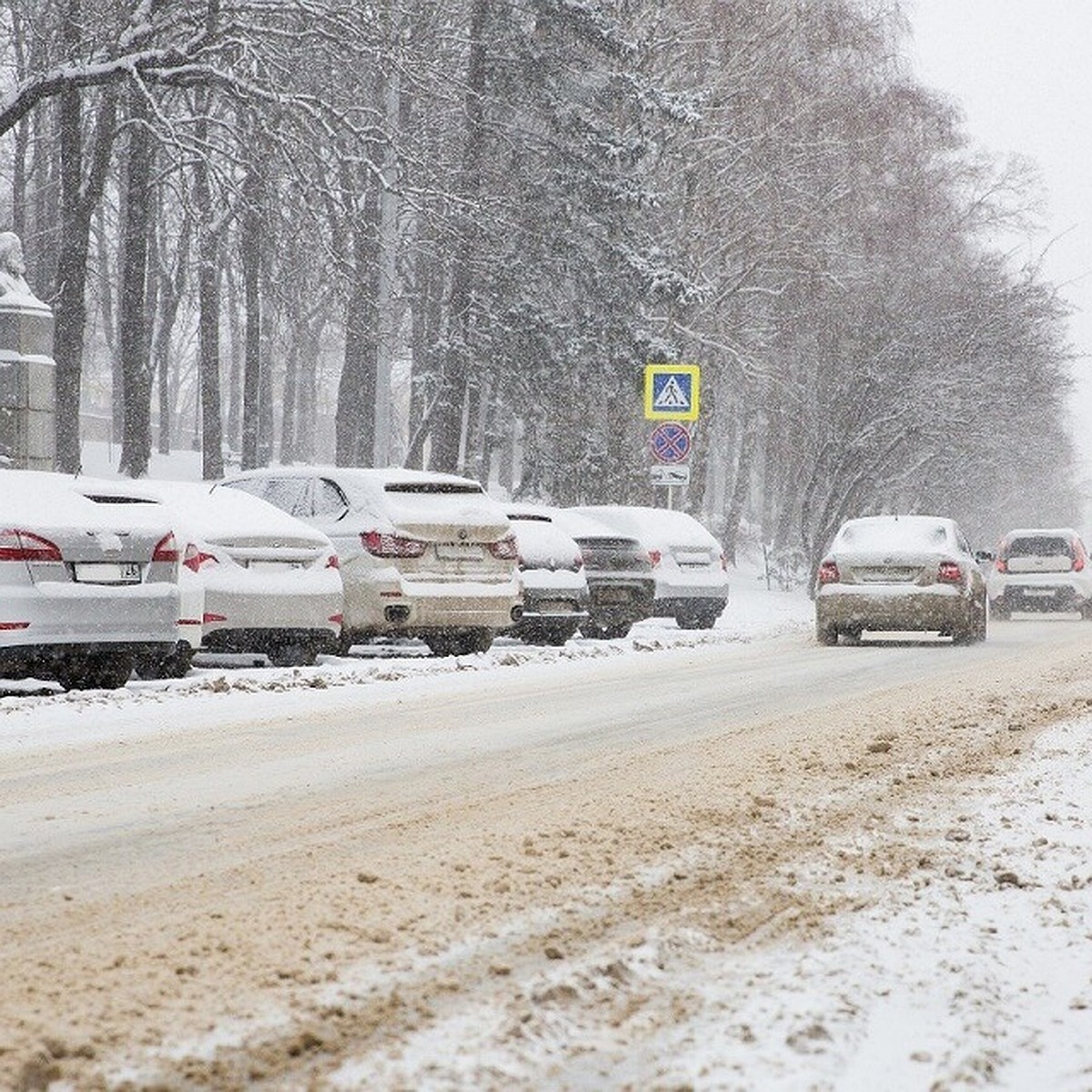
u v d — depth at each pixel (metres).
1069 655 40.03
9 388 50.34
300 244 64.06
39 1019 7.84
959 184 102.56
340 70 67.44
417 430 99.25
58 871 12.08
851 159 98.00
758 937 10.14
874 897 11.38
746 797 15.98
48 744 20.23
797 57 96.00
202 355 92.38
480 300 80.94
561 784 17.02
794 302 99.81
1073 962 9.65
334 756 19.34
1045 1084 7.37
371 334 70.88
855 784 16.98
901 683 30.83
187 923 10.20
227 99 63.62
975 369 93.25
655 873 12.05
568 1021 8.07
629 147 81.00
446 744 20.62
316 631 31.00
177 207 107.31
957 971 9.34
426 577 34.44
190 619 28.27
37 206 115.56
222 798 15.95
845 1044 7.81
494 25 78.75
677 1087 7.02
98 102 80.94
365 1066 7.25
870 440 94.94
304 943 9.64
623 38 80.56
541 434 91.00
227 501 31.14
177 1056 7.31
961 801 15.92
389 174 70.81
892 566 43.69
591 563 44.72
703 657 38.56
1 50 77.06
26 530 24.12
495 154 82.44
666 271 83.19
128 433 81.25
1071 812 15.20
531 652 37.09
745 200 93.88
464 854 12.73
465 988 8.70
